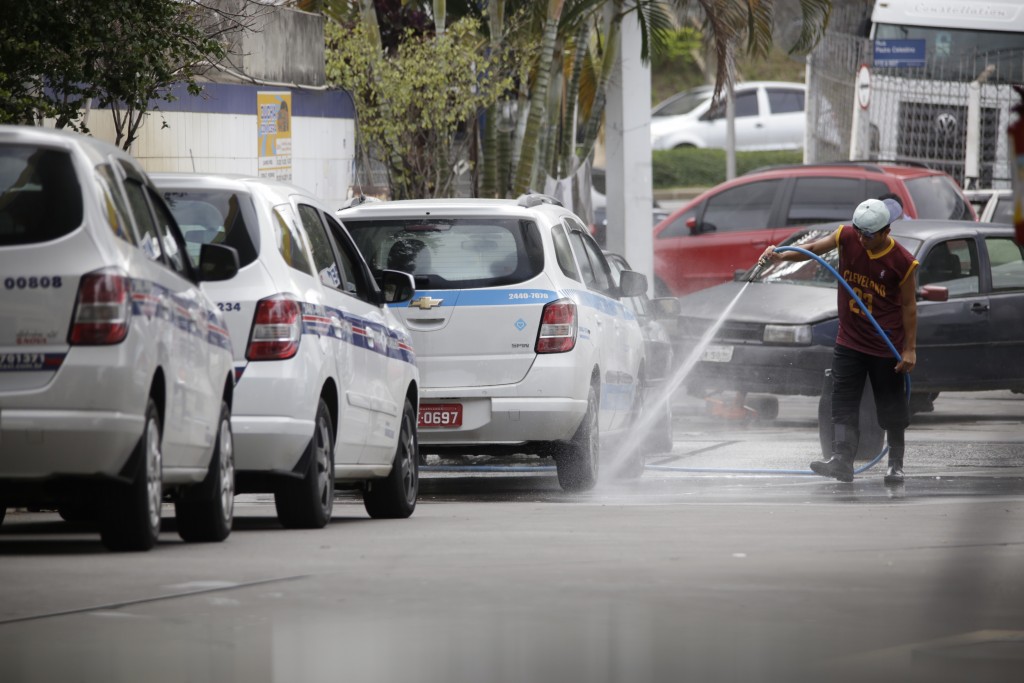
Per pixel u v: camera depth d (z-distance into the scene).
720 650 16.05
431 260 36.62
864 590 19.53
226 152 55.56
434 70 60.09
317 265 29.38
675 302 48.50
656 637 16.69
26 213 21.81
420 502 36.44
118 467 22.03
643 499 35.47
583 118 73.12
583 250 40.16
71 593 19.39
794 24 71.19
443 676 14.98
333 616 17.88
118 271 21.78
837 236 38.78
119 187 23.02
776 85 154.12
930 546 23.86
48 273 21.59
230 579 20.53
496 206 36.94
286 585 20.00
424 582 20.22
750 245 74.12
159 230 24.58
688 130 153.12
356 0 64.62
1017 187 15.44
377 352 31.19
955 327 54.28
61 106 38.66
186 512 25.23
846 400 38.78
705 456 46.53
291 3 61.97
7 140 22.08
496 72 62.19
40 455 21.55
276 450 26.95
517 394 36.03
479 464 46.72
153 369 22.36
